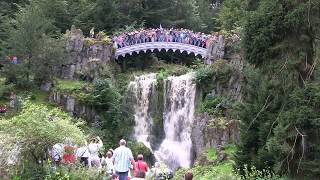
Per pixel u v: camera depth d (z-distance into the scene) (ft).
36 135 57.82
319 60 56.59
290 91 58.03
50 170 55.93
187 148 125.70
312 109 54.80
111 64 140.77
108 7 172.65
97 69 132.87
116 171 58.44
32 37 128.57
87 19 167.63
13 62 128.47
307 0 56.08
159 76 137.59
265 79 63.98
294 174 57.62
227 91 123.85
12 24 144.15
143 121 133.08
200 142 118.32
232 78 123.13
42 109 61.05
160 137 132.36
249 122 74.08
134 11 180.55
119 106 126.52
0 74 130.00
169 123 132.46
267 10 57.82
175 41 154.71
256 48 58.03
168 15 190.39
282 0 57.57
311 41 57.88
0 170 55.77
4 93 124.67
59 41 133.28
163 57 167.94
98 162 66.03
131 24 170.91
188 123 128.47
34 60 129.49
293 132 55.62
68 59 134.51
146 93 135.64
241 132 75.31
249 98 79.00
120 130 126.31
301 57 56.95
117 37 150.20
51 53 129.90
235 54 126.82
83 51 135.64
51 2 158.61
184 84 132.36
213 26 209.97
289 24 56.34
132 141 125.80
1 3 162.40
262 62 59.52
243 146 74.49
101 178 58.90
